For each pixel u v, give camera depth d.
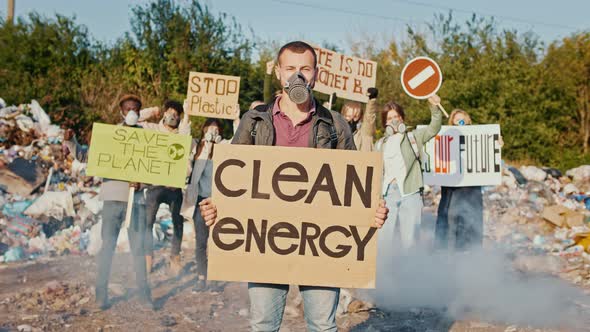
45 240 8.56
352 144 3.36
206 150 6.83
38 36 25.62
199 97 8.29
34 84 23.19
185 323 5.31
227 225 3.18
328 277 3.17
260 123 3.25
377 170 3.18
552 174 17.44
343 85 8.19
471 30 30.12
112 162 5.66
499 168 7.57
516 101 26.05
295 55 3.20
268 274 3.17
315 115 3.25
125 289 6.39
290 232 3.18
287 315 5.50
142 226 5.86
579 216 11.56
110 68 27.62
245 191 3.18
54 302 5.87
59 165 11.80
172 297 6.27
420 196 6.73
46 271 7.25
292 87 3.05
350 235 3.17
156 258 8.20
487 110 25.88
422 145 6.73
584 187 16.75
